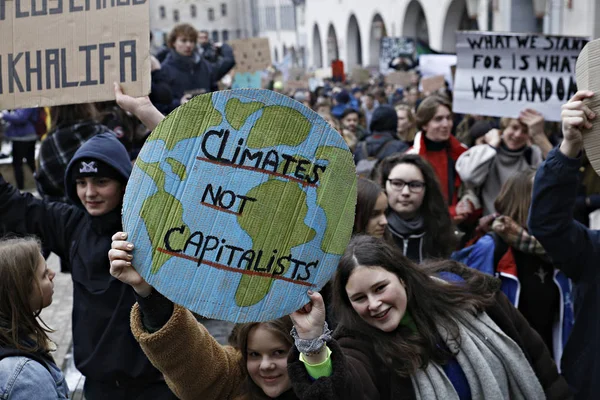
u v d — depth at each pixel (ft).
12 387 9.51
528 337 11.39
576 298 12.61
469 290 11.02
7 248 10.12
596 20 60.49
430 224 16.03
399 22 131.54
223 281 8.40
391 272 10.38
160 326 9.55
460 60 20.99
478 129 25.93
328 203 8.55
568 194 11.84
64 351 22.18
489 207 20.42
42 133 50.65
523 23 77.10
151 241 8.32
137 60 11.28
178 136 8.31
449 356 10.45
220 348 11.03
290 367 9.17
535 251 14.62
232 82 57.67
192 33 30.76
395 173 15.94
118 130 21.01
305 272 8.57
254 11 267.59
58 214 13.39
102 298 12.68
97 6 11.39
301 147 8.46
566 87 20.51
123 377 12.66
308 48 206.49
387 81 63.26
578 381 12.45
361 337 10.33
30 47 11.59
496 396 10.27
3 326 9.92
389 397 10.11
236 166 8.38
